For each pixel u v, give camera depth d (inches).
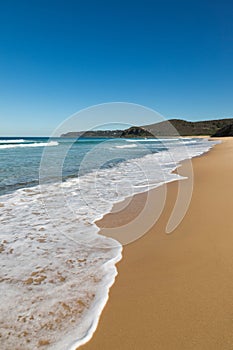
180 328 68.9
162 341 65.0
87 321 73.4
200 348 62.2
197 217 155.9
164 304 79.1
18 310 78.4
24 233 139.8
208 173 312.3
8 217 166.2
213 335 65.9
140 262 107.3
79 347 64.6
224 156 522.9
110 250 119.6
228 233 128.6
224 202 181.5
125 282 92.6
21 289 89.0
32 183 276.2
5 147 1059.9
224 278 91.0
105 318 74.4
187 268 99.7
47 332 69.9
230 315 72.6
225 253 109.1
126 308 78.4
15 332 69.9
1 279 95.0
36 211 179.2
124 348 63.7
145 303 80.2
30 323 73.1
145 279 94.0
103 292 86.9
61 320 74.2
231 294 81.8
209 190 219.3
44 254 115.6
